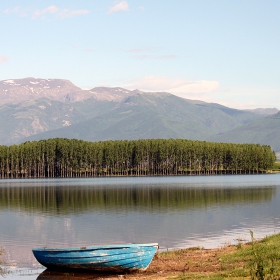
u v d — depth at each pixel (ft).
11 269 158.20
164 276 129.70
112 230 243.40
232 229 236.84
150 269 141.18
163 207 350.64
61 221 282.97
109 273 140.97
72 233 237.66
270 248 143.23
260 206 347.77
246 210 321.73
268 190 517.55
